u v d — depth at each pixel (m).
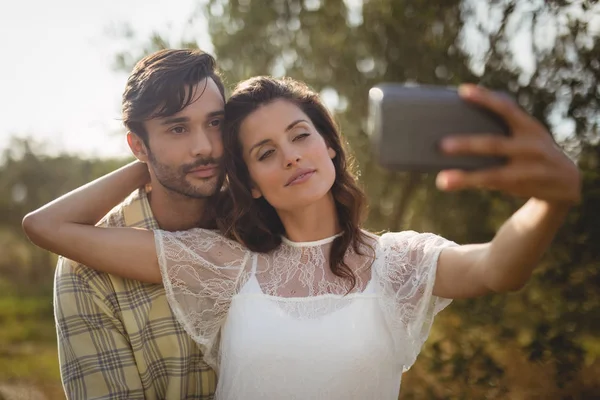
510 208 3.62
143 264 1.95
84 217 2.01
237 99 1.91
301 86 1.98
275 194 1.83
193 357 2.11
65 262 2.14
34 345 9.02
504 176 0.87
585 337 3.43
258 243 2.01
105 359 2.07
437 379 3.39
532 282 3.19
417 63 3.73
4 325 10.54
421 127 0.91
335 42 4.09
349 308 1.81
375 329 1.80
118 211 2.21
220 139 1.99
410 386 3.61
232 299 1.92
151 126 1.98
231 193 2.02
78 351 2.07
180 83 1.93
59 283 2.12
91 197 2.05
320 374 1.78
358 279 1.86
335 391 1.78
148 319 2.08
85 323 2.08
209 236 2.03
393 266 1.84
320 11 4.07
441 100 0.92
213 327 1.99
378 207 4.27
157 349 2.08
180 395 2.07
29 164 15.20
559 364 3.13
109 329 2.08
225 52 4.13
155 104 1.94
